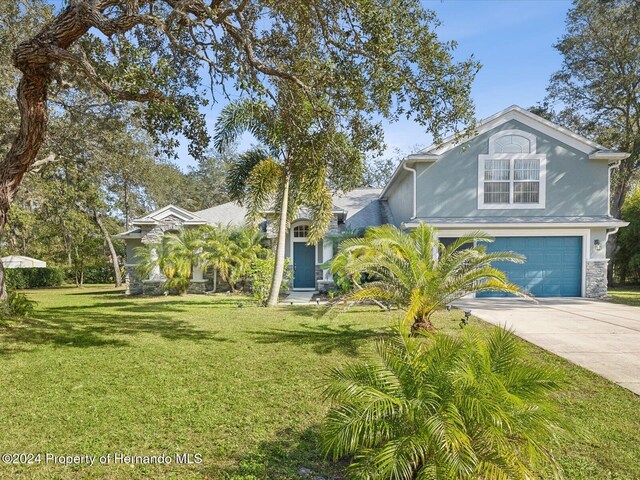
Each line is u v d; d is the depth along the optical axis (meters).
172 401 5.39
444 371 3.39
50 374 6.55
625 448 4.12
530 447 3.06
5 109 14.13
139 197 32.56
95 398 5.51
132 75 6.88
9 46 13.23
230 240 19.47
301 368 6.87
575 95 23.88
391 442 3.05
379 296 8.96
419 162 16.83
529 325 10.41
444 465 2.81
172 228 20.72
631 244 22.70
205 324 10.95
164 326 10.67
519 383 3.44
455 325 10.38
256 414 4.98
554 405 3.46
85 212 27.80
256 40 9.25
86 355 7.73
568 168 16.81
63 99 16.11
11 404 5.30
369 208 24.05
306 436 4.39
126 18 7.33
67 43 8.26
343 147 10.41
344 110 9.55
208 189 45.00
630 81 21.67
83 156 20.86
